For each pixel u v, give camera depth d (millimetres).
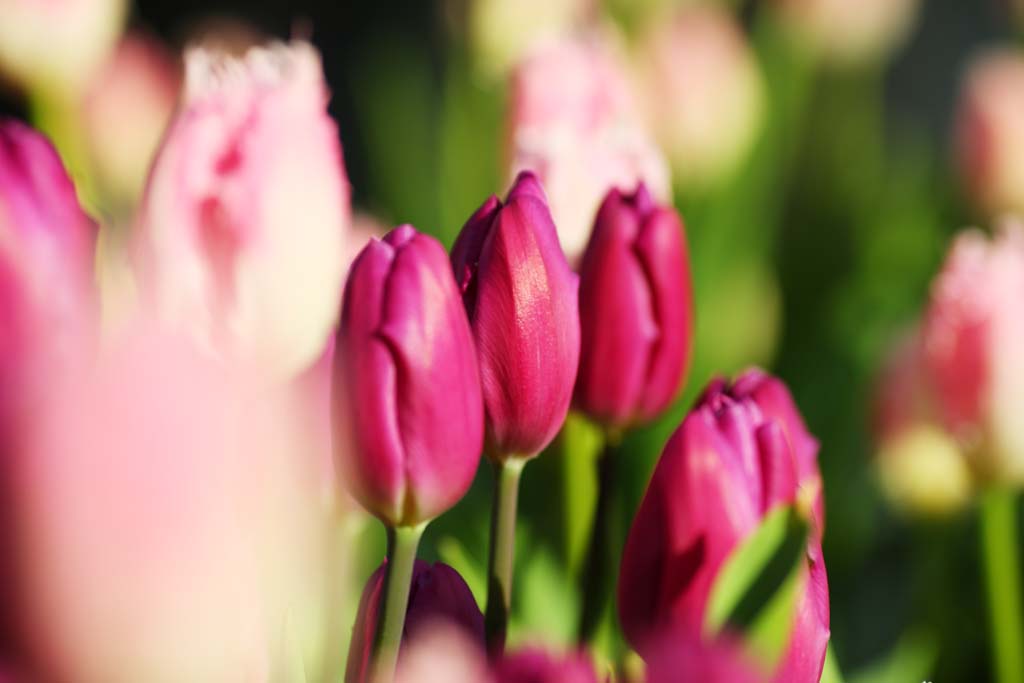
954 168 1789
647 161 900
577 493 969
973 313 1028
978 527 1384
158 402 467
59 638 472
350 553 791
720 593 668
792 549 668
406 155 1712
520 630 831
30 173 636
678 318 789
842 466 1472
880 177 2051
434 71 3773
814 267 1859
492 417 713
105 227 790
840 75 2021
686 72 1461
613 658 874
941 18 3990
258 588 577
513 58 1546
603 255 784
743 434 695
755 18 2311
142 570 472
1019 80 1652
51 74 1147
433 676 606
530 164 889
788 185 1933
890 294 1820
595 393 789
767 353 1621
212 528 483
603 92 987
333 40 4191
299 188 735
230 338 732
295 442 596
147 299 731
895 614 1528
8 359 600
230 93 742
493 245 707
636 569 696
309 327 739
